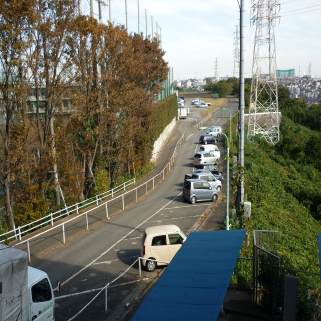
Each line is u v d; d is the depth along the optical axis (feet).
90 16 78.59
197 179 86.58
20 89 63.36
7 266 23.00
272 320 25.17
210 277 21.79
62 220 69.92
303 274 33.91
